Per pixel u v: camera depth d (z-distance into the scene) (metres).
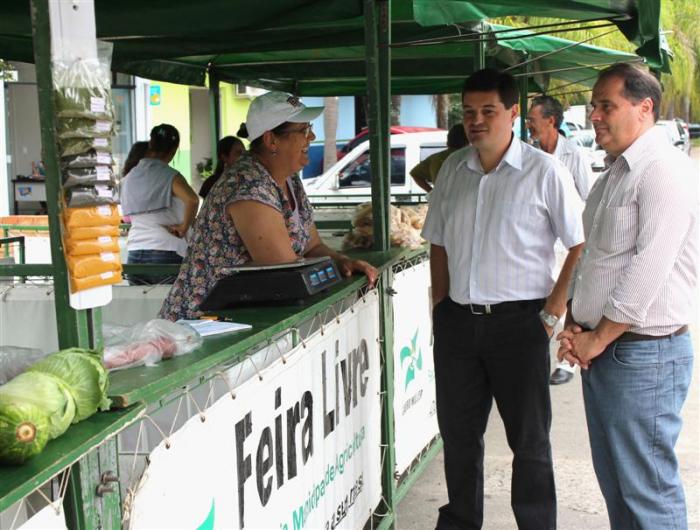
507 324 3.75
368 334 3.93
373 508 4.08
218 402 2.16
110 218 1.81
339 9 4.29
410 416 4.93
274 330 2.56
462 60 8.57
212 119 8.83
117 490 1.75
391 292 4.25
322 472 3.17
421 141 13.32
